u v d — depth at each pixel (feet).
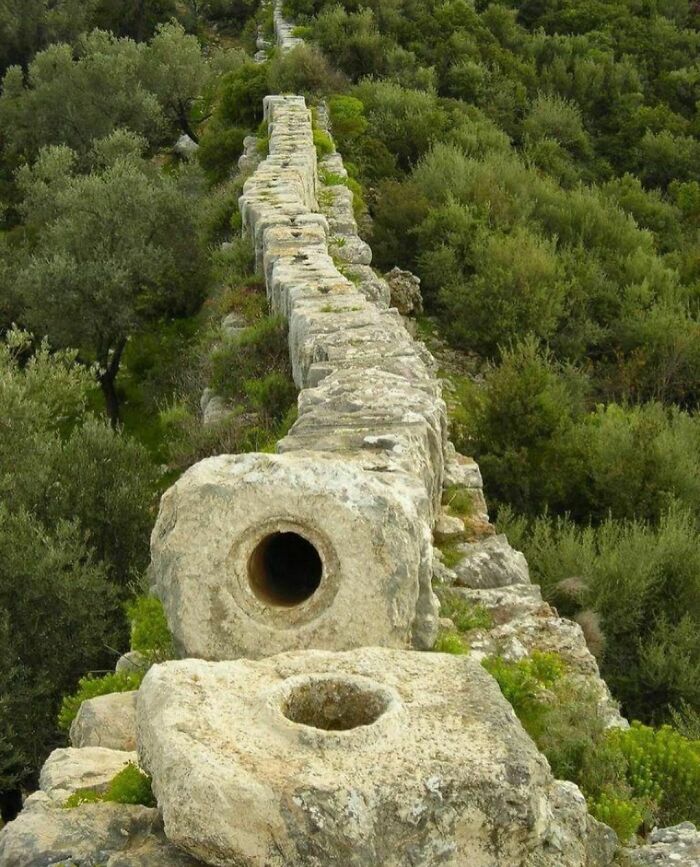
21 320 72.74
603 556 34.55
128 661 21.42
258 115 92.07
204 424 42.14
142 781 13.25
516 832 11.53
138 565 43.88
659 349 57.98
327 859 11.06
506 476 40.57
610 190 88.48
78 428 50.57
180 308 70.85
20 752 36.76
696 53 124.36
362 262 53.93
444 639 20.52
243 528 16.17
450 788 11.41
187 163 97.50
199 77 114.73
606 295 62.80
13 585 38.58
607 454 42.29
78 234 69.82
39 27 135.85
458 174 73.05
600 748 18.01
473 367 55.36
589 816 14.16
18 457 43.96
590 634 30.99
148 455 48.26
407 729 12.28
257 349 42.73
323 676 13.47
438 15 110.63
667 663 31.35
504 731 12.37
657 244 80.59
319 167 72.33
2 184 104.63
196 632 16.19
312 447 21.45
